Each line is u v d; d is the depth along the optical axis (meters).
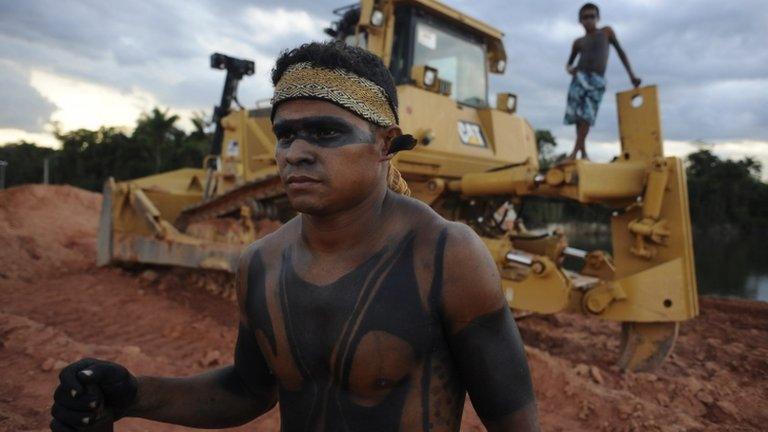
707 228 73.44
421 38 7.78
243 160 9.58
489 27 8.69
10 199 16.95
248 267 1.62
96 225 16.77
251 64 10.78
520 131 8.86
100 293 8.75
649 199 6.03
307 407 1.47
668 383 5.80
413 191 7.59
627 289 5.99
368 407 1.40
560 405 5.12
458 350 1.42
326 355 1.41
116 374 1.44
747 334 8.06
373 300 1.38
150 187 10.80
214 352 6.03
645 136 6.21
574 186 6.00
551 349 7.21
